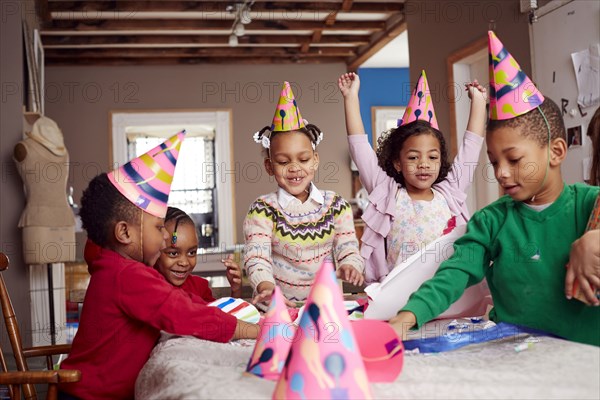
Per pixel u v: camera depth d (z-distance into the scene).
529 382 0.79
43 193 3.62
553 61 3.50
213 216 7.28
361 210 6.98
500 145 1.01
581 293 0.92
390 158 1.89
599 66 3.13
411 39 5.62
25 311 3.75
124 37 6.63
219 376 0.86
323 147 7.43
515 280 1.07
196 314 1.20
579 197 1.04
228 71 7.38
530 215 1.07
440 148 1.85
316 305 0.74
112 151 7.14
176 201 7.36
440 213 1.82
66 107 7.11
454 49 4.74
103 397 1.24
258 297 1.41
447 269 1.13
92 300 1.26
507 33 3.98
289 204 1.72
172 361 0.98
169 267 1.46
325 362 0.72
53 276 4.14
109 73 7.18
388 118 7.88
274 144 1.70
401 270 1.27
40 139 3.62
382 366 0.81
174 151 1.27
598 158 1.38
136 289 1.21
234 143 7.35
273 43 6.88
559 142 1.02
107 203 1.24
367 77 7.91
